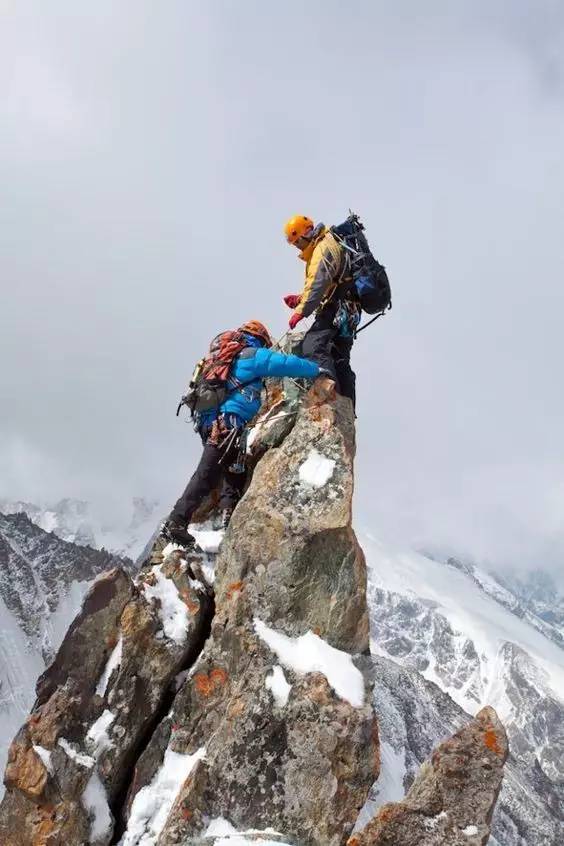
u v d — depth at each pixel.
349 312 9.45
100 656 7.66
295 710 7.12
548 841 136.88
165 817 7.10
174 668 7.87
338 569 7.95
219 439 8.95
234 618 7.89
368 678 7.64
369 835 6.25
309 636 7.71
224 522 9.28
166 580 8.33
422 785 6.61
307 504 8.20
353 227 9.66
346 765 6.90
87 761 7.27
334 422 8.87
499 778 6.50
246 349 9.14
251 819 6.89
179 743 7.48
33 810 7.09
